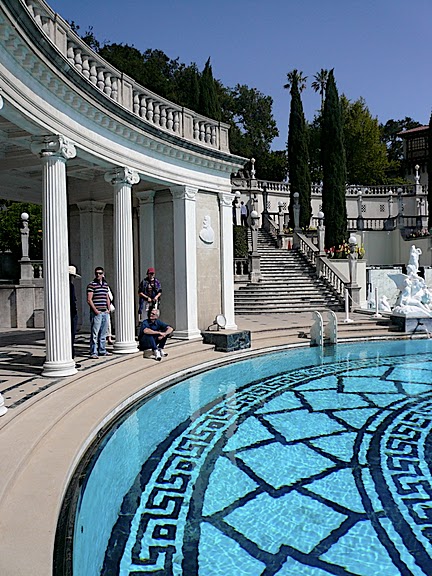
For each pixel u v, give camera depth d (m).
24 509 4.24
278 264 26.34
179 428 7.29
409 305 17.30
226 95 56.50
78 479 5.18
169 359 11.23
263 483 5.41
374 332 16.89
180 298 13.16
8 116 7.29
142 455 6.19
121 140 10.61
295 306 21.80
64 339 8.28
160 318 13.65
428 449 6.53
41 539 3.76
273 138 60.66
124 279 10.85
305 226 34.69
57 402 7.12
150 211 13.65
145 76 40.59
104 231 15.96
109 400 7.82
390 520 4.58
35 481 4.80
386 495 5.12
